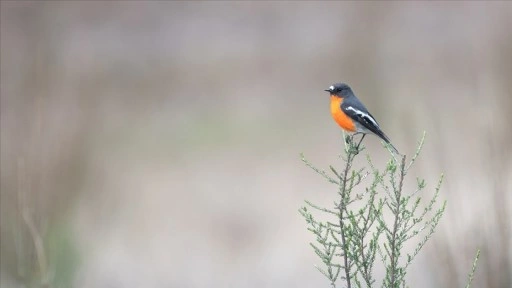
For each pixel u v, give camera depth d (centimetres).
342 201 622
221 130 2008
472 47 2091
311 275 1267
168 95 2214
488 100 1230
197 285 1223
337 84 866
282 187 1664
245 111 2125
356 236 623
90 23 2523
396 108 1748
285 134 1970
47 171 1215
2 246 1080
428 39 2255
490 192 911
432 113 1215
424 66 2084
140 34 2514
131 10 2606
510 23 1362
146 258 1316
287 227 1460
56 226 1170
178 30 2545
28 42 2300
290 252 1356
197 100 2192
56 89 1571
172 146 1914
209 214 1529
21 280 1035
